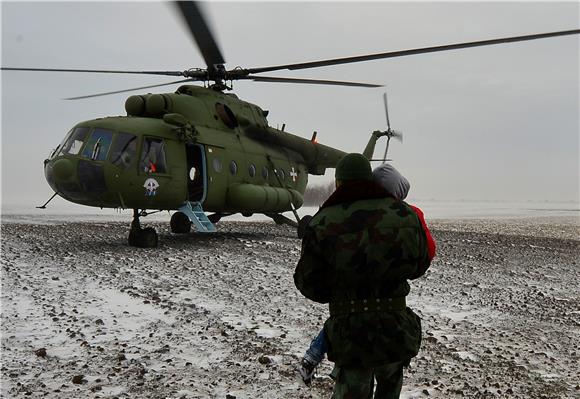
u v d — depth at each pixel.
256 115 15.62
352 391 2.84
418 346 2.86
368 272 2.74
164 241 13.36
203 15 10.33
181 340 5.46
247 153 14.80
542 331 6.46
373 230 2.75
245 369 4.70
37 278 8.07
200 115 13.38
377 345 2.74
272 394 4.17
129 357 4.90
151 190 11.75
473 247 14.62
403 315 2.84
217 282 8.34
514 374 4.85
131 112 12.77
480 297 8.25
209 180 13.19
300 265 2.82
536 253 13.85
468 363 5.14
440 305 7.59
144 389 4.16
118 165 11.30
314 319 6.50
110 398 3.95
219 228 19.34
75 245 11.95
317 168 18.86
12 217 27.14
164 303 6.91
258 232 17.72
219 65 13.66
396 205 2.86
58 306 6.57
